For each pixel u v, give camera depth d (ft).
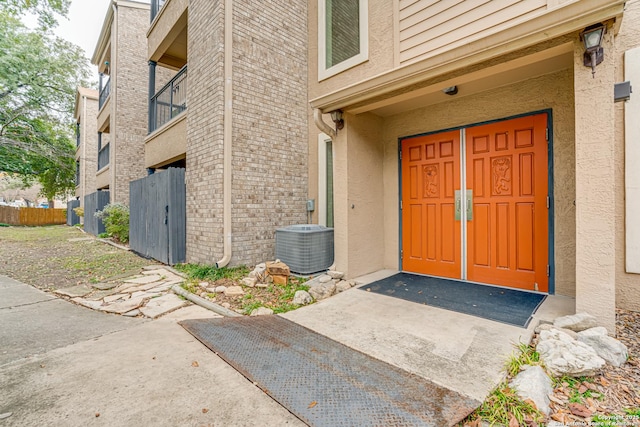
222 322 10.49
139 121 38.11
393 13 12.94
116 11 36.86
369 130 16.14
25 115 54.85
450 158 14.74
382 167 17.03
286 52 19.79
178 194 20.03
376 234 16.57
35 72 52.95
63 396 6.47
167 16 23.85
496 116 13.29
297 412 5.84
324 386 6.63
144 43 38.68
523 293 12.26
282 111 19.43
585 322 8.21
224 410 5.98
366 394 6.31
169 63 29.91
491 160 13.48
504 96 13.07
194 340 9.19
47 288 15.43
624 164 10.32
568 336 7.64
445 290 13.00
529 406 5.72
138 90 38.11
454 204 14.61
